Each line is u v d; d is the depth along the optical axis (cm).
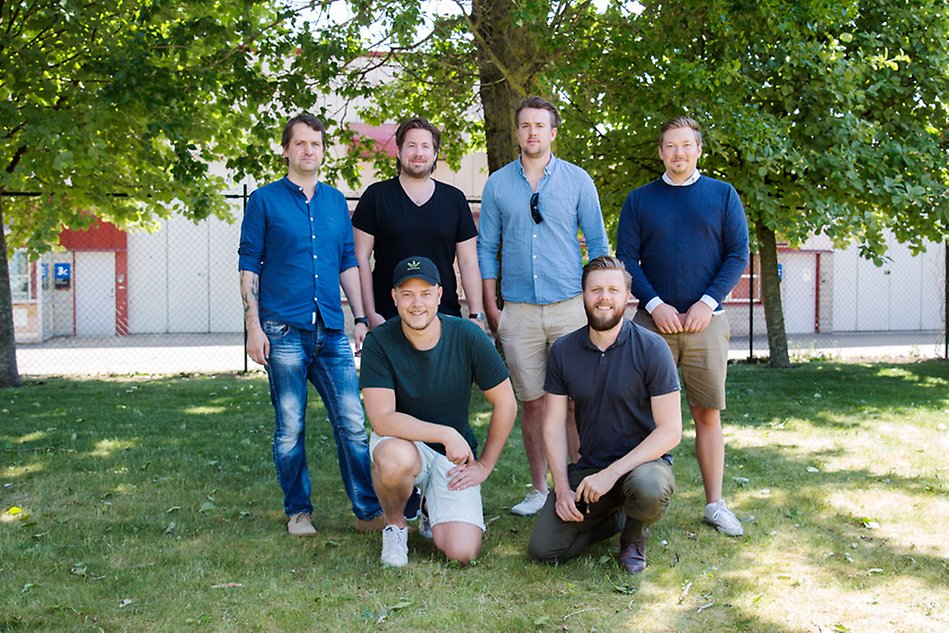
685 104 909
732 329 2194
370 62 970
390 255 430
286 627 301
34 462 564
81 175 979
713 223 414
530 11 745
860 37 1059
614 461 377
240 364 1390
